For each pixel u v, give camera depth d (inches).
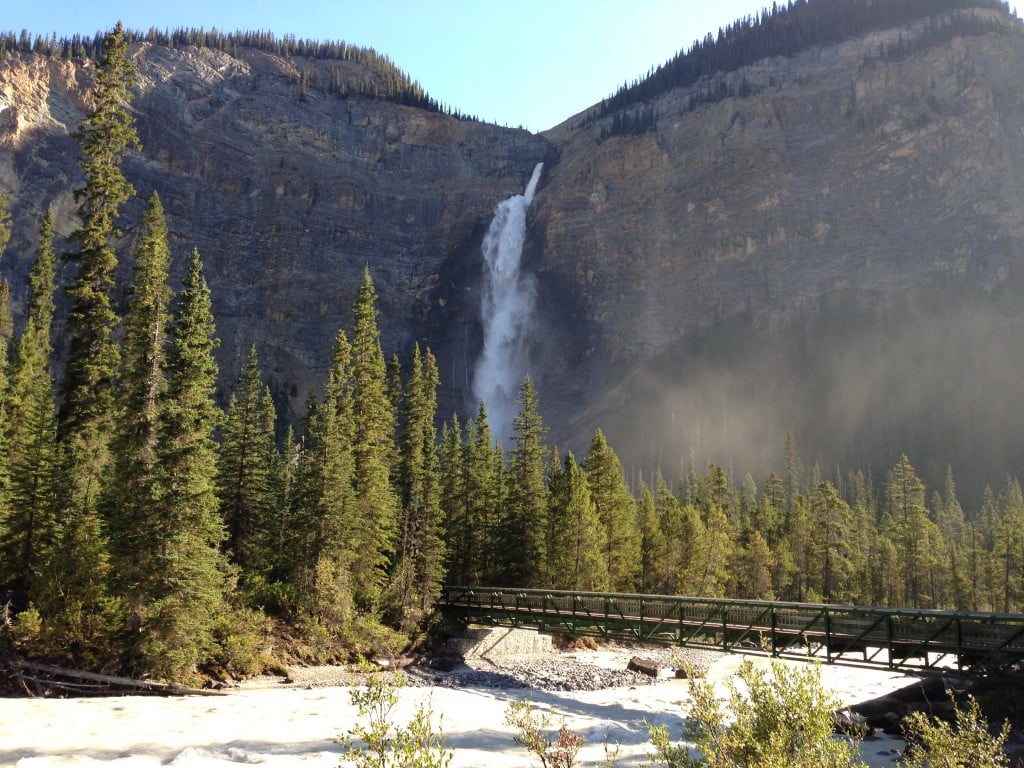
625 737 910.4
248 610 1471.5
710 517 3221.0
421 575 1936.5
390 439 2175.2
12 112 6870.1
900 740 888.9
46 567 1262.3
